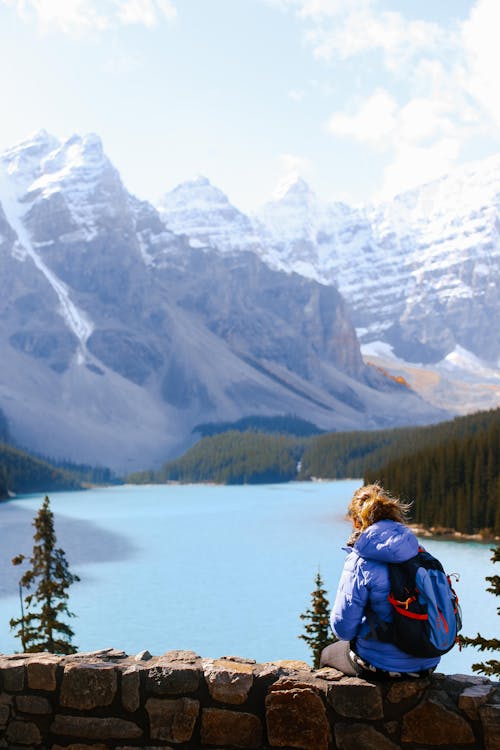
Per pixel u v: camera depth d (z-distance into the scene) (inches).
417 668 289.4
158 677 319.0
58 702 327.0
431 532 6289.4
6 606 4190.5
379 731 297.1
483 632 3420.3
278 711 307.3
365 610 287.1
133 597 4857.3
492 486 6092.5
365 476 7377.0
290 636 3846.0
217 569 5994.1
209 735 313.6
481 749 288.0
